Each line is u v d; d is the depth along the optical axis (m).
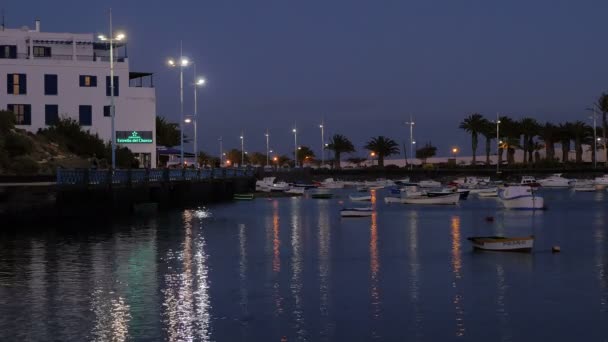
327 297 29.05
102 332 23.61
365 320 25.56
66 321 24.83
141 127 92.75
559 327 24.86
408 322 25.33
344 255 40.72
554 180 141.75
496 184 135.00
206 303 27.77
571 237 50.31
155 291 29.78
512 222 63.12
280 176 154.50
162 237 47.84
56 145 81.38
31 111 88.12
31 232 48.34
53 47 92.88
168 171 74.38
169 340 22.89
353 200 98.69
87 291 29.56
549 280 32.88
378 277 33.56
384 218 67.19
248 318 25.61
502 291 30.47
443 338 23.52
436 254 41.22
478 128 188.12
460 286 31.45
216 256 39.78
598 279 33.16
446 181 153.88
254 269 35.53
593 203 91.56
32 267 34.97
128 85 92.50
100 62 90.88
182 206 79.69
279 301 28.28
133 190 64.75
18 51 91.38
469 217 68.88
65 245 42.59
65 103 89.44
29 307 26.69
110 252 40.25
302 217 67.88
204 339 23.08
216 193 97.12
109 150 87.06
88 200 54.81
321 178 171.88
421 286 31.42
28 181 56.34
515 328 24.73
